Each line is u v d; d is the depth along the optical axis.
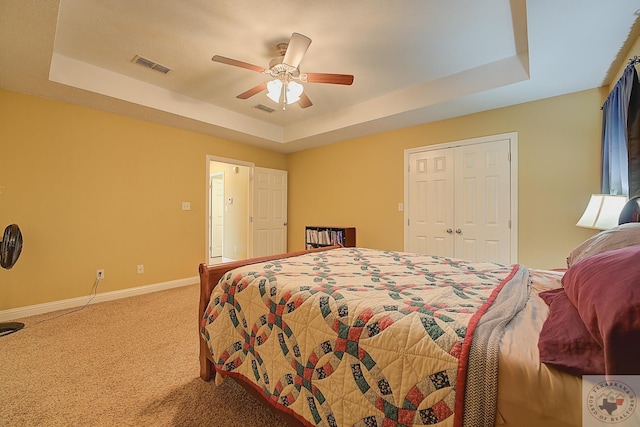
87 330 2.51
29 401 1.56
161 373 1.85
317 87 3.32
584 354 0.69
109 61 2.77
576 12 1.75
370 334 1.00
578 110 2.84
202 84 3.26
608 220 2.17
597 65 2.36
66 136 3.11
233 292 1.58
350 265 1.96
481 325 0.89
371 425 0.94
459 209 3.56
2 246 2.45
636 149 1.91
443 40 2.42
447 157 3.65
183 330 2.52
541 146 3.03
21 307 2.83
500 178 3.27
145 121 3.73
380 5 2.01
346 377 1.03
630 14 1.76
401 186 4.08
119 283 3.50
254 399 1.60
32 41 2.07
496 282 1.50
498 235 3.29
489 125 3.34
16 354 2.07
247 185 5.36
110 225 3.43
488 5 2.01
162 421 1.43
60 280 3.07
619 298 0.64
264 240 5.30
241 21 2.18
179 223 4.07
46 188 2.98
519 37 2.38
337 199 4.86
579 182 2.85
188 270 4.16
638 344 0.59
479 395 0.75
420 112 3.41
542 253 3.04
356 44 2.47
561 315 0.89
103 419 1.43
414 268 1.88
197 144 4.28
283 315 1.30
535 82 2.65
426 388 0.84
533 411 0.69
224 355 1.54
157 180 3.85
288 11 2.07
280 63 2.47
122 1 1.97
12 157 2.79
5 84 2.68
